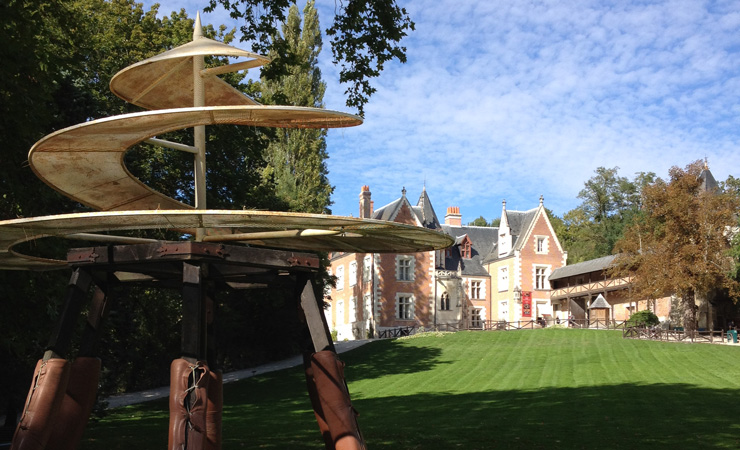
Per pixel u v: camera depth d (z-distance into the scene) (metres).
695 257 40.50
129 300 21.34
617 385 22.02
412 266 57.25
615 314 51.53
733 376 23.62
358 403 21.03
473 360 31.80
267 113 4.68
